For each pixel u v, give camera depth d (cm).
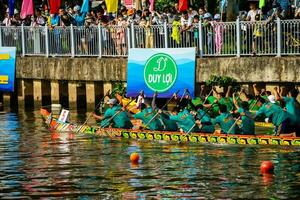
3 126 5834
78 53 6644
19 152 4750
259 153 4584
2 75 7119
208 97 5491
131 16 6450
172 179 3978
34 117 6300
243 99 5853
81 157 4569
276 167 4191
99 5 7769
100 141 5116
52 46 6800
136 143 5028
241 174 4050
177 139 5072
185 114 5109
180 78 6012
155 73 6116
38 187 3872
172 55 6050
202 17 6094
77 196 3700
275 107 4928
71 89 6738
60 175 4109
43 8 7656
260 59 5788
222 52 5944
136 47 6275
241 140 4878
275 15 5734
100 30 6462
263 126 5475
